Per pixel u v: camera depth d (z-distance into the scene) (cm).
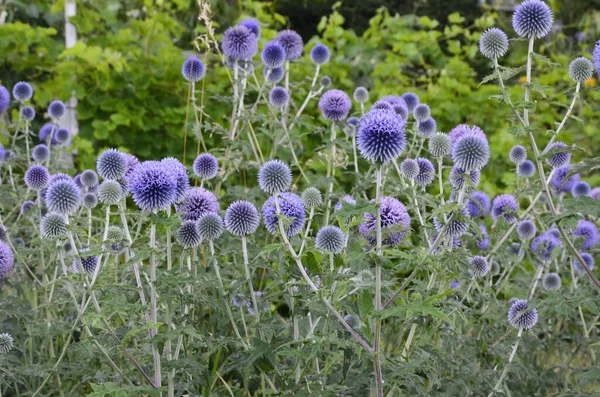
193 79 209
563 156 175
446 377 164
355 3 574
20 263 183
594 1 480
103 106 270
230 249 162
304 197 167
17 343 180
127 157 172
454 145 155
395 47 322
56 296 181
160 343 145
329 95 194
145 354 154
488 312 182
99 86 267
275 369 154
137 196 147
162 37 291
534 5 170
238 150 205
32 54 273
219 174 200
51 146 229
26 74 279
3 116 256
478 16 556
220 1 370
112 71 269
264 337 160
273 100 205
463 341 175
